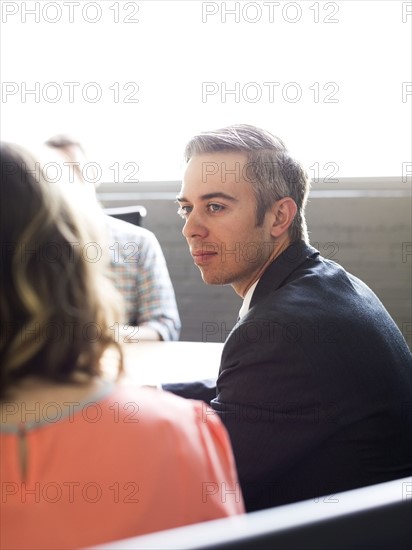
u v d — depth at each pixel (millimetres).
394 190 3562
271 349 1359
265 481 1362
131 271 2812
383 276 3514
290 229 1604
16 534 729
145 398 835
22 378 796
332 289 1480
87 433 769
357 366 1393
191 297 3713
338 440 1370
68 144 2680
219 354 2217
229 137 1581
